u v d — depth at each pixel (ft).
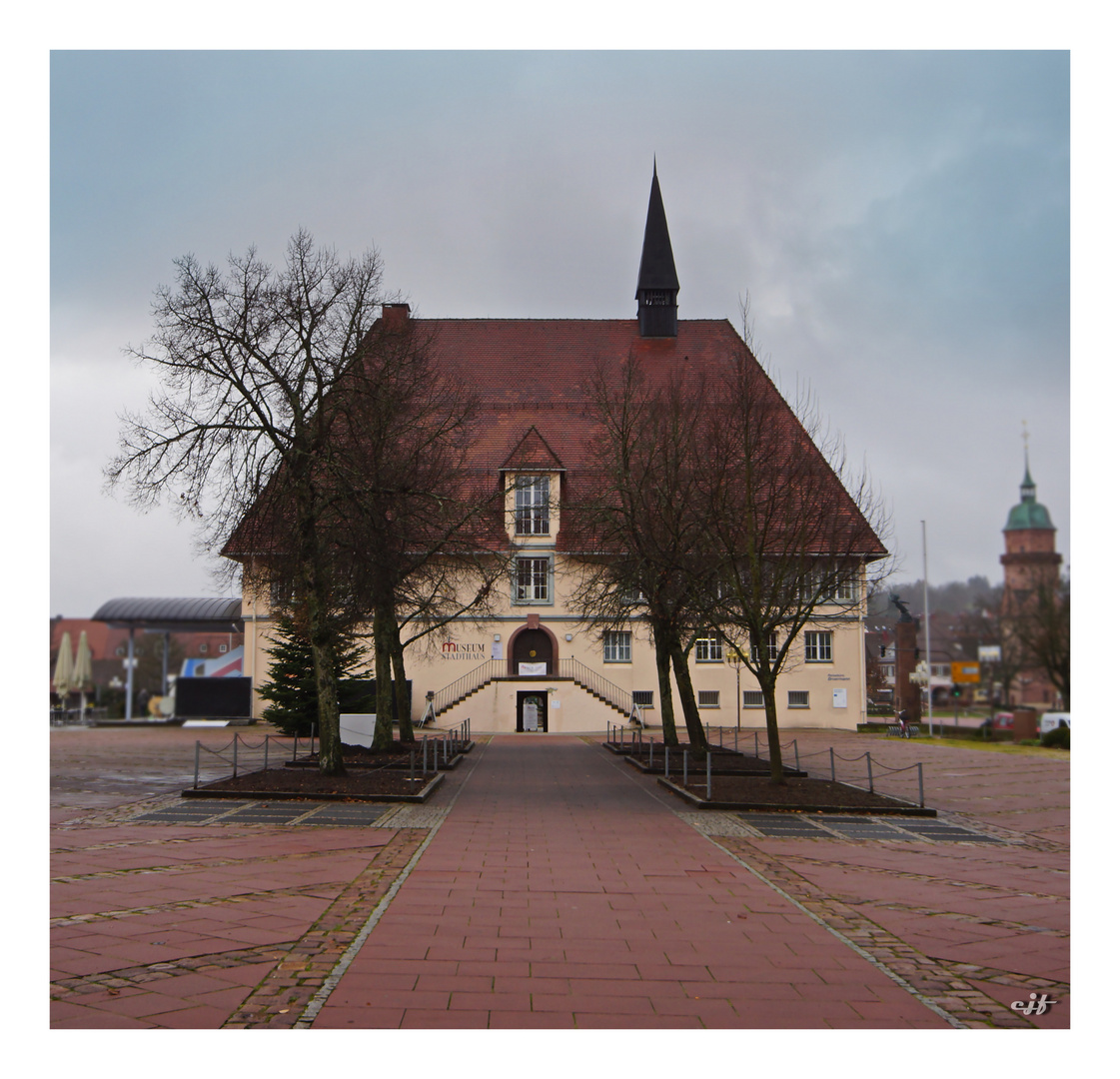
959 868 44.21
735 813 60.23
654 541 80.48
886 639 165.68
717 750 97.14
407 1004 23.24
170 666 281.54
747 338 78.07
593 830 51.72
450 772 80.94
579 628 146.72
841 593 75.51
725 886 38.01
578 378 163.73
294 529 70.28
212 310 66.95
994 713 221.87
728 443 75.46
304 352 68.08
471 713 143.33
